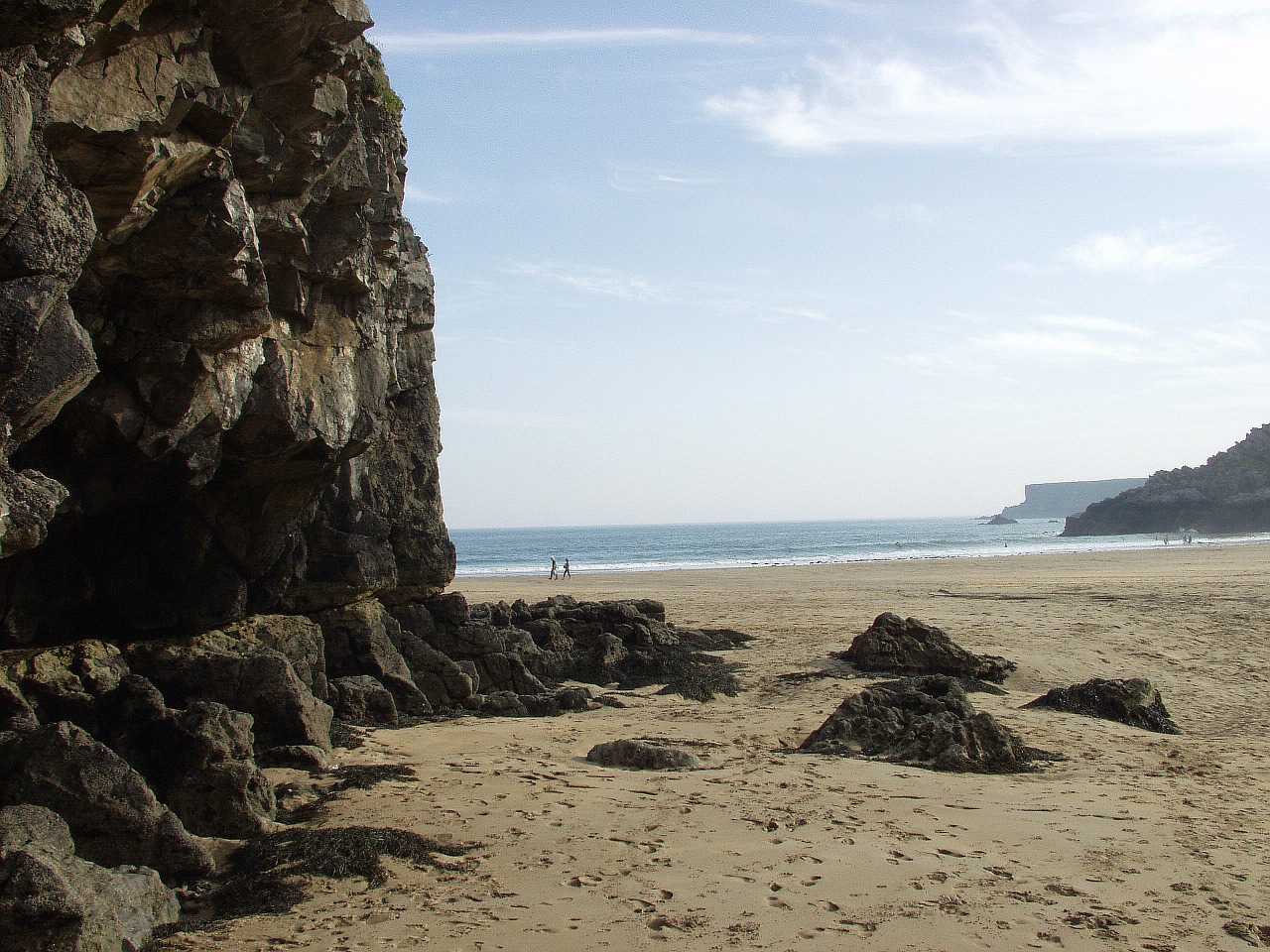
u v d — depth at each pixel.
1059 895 8.37
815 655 25.05
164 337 11.43
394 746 14.33
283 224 13.00
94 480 12.45
